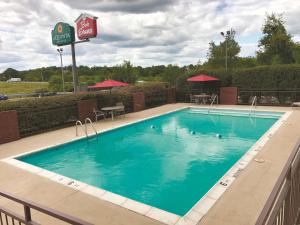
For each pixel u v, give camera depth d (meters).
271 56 34.97
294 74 17.47
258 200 4.97
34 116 12.34
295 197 3.19
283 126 11.21
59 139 11.16
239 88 19.69
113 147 10.68
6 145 10.48
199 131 13.02
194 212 4.64
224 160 8.69
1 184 6.43
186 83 21.89
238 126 13.75
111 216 4.70
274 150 7.96
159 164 8.55
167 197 6.26
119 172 8.00
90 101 15.09
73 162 9.09
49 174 6.94
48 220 4.59
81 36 18.09
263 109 16.50
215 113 17.53
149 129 13.75
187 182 7.07
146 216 4.62
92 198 5.44
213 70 20.92
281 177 2.46
